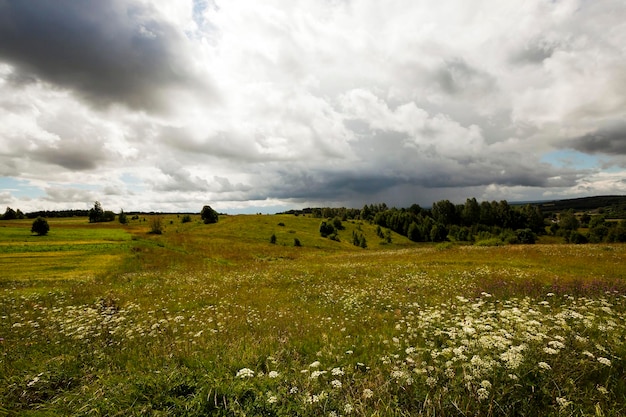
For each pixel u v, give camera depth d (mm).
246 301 15445
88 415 4594
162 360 6836
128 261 41375
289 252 66312
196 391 4887
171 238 78062
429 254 35875
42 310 14375
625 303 10727
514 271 19891
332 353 7156
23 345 8508
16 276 29078
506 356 4656
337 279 21484
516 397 4367
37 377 5785
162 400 4812
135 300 16797
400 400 4797
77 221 144500
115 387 5215
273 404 4492
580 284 14141
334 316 11609
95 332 9648
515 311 7117
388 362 5891
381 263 29422
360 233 126000
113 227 107000
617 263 21219
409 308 12117
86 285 24109
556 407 4262
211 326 10383
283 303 14633
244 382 5047
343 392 5090
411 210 182000
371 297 14688
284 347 7570
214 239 82688
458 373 5133
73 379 6090
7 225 103625
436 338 7109
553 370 4875
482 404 4371
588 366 5109
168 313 13469
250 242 82812
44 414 4805
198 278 26266
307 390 5047
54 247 50312
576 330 6617
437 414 4387
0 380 6000
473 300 12844
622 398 4520
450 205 166000
